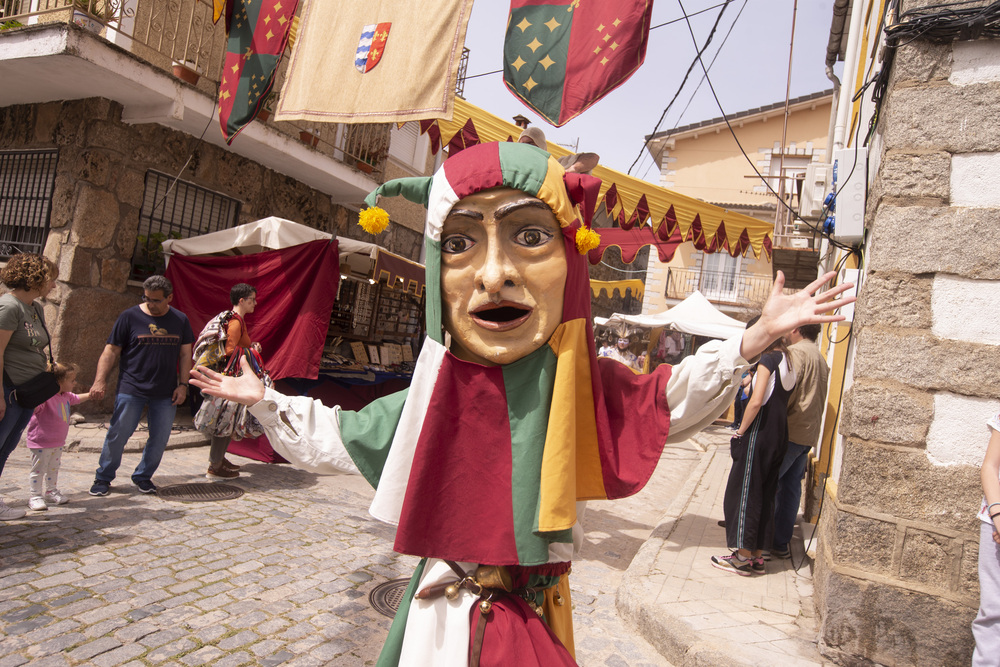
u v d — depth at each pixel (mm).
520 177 1810
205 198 8883
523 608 1795
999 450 2598
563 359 1822
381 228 2062
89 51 6461
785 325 1702
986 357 2875
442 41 4637
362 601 3598
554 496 1707
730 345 1801
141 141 7852
